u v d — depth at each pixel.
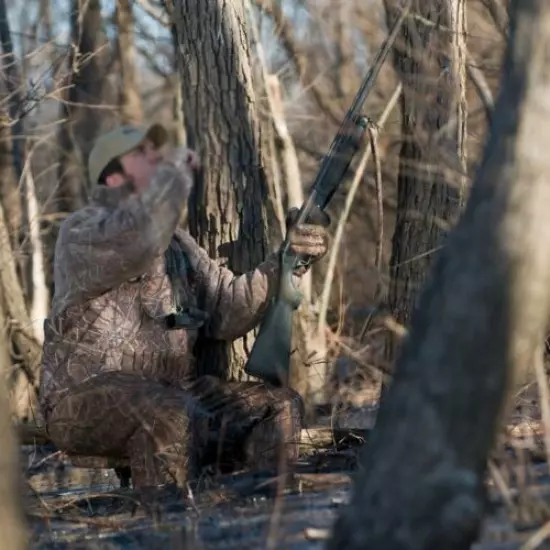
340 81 22.77
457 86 9.70
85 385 8.43
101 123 21.27
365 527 4.95
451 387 4.81
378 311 10.69
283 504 7.41
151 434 8.20
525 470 7.01
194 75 10.33
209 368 9.72
